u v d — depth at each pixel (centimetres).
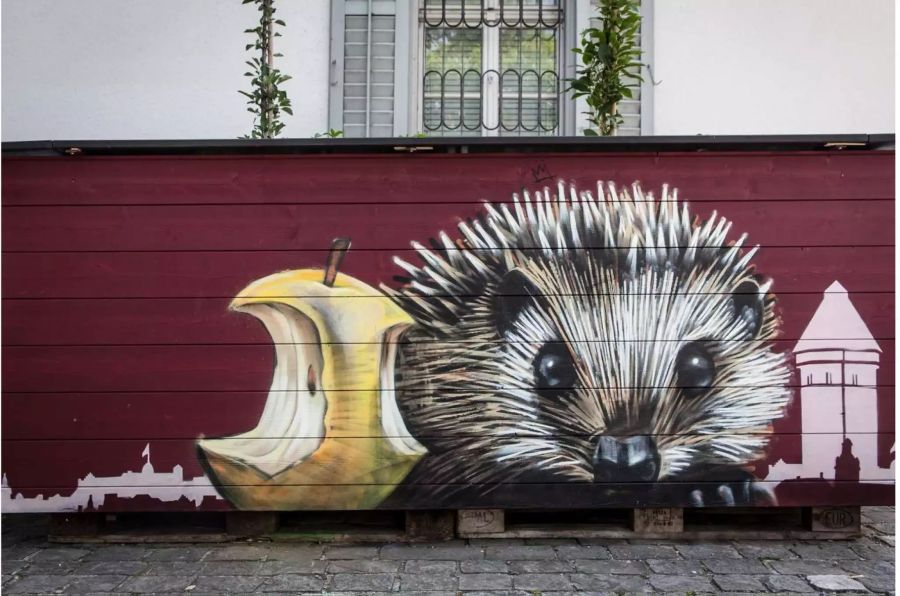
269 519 431
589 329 414
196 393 414
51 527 429
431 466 412
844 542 424
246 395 414
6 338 414
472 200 414
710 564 392
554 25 642
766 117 616
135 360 414
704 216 414
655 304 414
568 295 414
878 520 466
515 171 414
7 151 411
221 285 414
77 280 414
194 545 424
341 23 619
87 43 607
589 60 500
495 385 413
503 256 414
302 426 414
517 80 643
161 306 414
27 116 608
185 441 415
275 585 368
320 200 415
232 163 415
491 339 412
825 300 414
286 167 415
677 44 615
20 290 414
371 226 414
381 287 414
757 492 414
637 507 413
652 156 414
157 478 415
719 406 414
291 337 414
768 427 415
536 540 428
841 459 414
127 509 414
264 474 414
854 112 614
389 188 414
